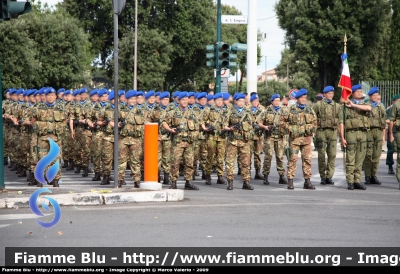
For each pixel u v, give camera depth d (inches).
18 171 685.9
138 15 1895.9
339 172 709.9
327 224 363.3
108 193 453.7
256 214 399.5
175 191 466.9
